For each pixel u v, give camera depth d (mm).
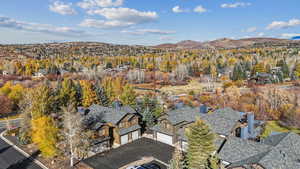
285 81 99250
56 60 182125
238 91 70875
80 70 154125
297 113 48938
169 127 38656
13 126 51156
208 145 25484
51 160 32125
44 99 45094
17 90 67312
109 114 40719
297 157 24266
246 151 25953
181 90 93562
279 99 57688
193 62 164875
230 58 183000
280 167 21266
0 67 133000
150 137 41906
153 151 35281
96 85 69500
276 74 101938
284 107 53250
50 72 132500
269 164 21562
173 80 121188
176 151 25391
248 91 72750
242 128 32781
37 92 46281
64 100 56812
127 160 32156
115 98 72750
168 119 38281
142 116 47594
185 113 40094
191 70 147625
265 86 78562
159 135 39906
